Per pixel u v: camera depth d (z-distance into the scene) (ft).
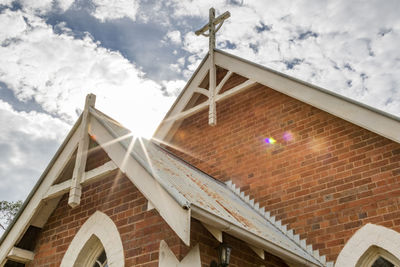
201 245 20.34
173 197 17.49
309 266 24.61
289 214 30.63
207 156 37.73
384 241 26.00
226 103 38.88
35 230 26.14
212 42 40.63
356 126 30.01
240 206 29.04
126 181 23.57
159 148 31.73
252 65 36.42
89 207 24.70
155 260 19.98
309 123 32.65
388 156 27.84
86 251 23.65
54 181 24.54
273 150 33.76
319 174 30.48
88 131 24.22
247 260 23.00
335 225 28.32
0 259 24.17
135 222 21.85
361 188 28.22
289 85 33.24
